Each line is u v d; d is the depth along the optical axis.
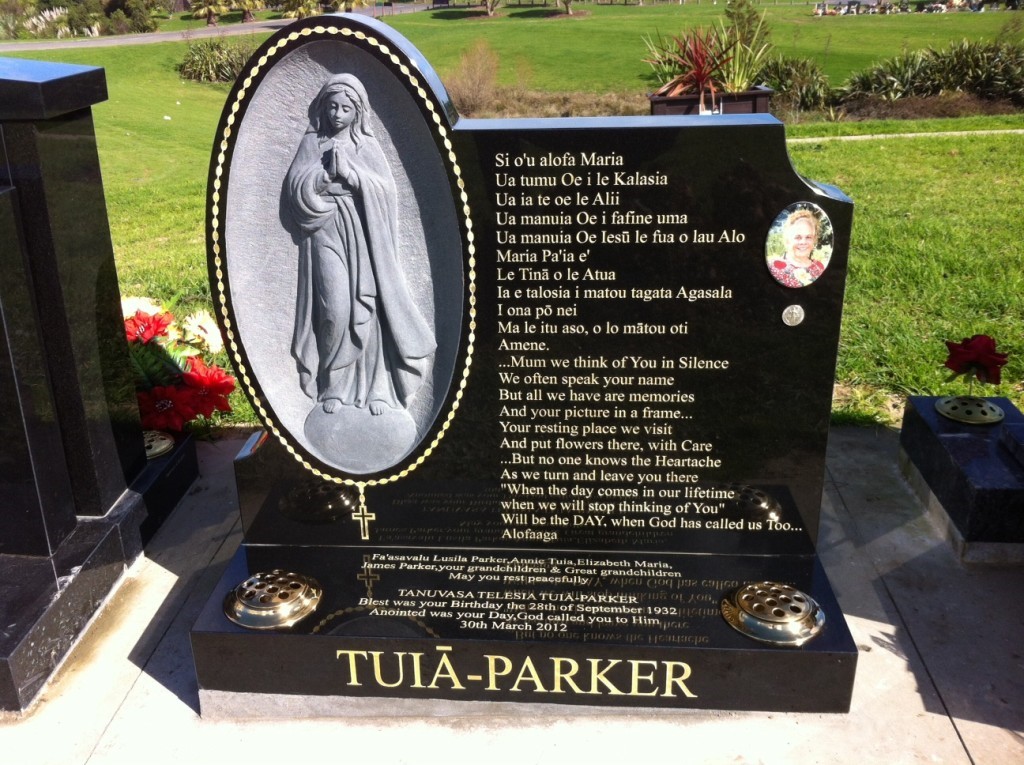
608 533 1.87
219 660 1.66
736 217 1.64
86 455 1.96
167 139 8.01
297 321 1.79
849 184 4.94
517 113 9.57
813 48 11.56
